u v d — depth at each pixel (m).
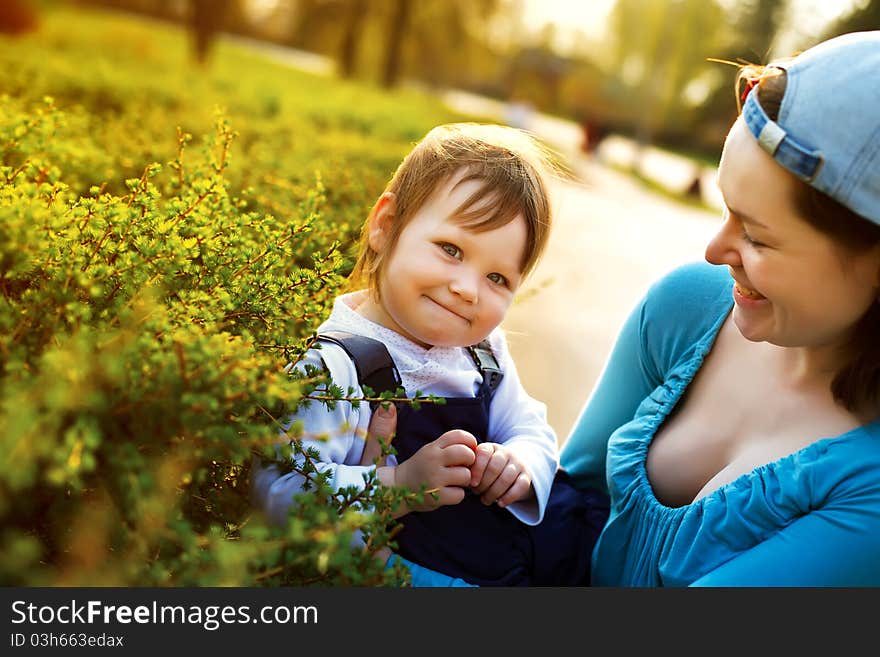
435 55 33.31
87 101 4.54
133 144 2.48
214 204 1.47
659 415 1.59
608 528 1.56
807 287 1.24
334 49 33.78
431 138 1.75
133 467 0.93
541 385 4.60
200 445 1.00
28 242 1.08
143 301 1.15
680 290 1.69
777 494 1.34
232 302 1.36
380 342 1.57
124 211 1.31
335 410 1.45
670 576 1.39
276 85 13.34
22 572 0.88
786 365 1.47
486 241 1.60
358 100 14.32
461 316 1.60
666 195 21.05
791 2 39.19
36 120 1.72
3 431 0.82
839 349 1.39
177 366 0.99
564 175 1.94
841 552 1.26
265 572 0.99
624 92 44.59
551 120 44.72
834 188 1.16
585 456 1.81
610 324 5.94
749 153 1.24
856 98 1.16
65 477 0.86
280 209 2.23
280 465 1.25
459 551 1.48
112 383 0.95
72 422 0.93
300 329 1.67
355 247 1.89
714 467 1.50
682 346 1.66
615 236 10.17
